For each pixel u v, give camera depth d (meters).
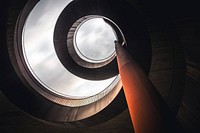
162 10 12.10
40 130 15.87
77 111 16.38
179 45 12.69
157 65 13.50
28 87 15.30
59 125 15.30
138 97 6.37
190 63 12.34
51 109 15.75
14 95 14.35
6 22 13.09
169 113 5.46
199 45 10.88
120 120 14.60
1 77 13.75
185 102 13.26
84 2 17.75
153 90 6.52
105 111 14.24
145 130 5.27
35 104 15.32
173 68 13.39
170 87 13.91
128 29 13.79
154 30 12.74
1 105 14.61
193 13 11.38
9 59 13.93
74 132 15.75
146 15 12.57
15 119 15.30
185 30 11.95
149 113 5.53
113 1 13.88
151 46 13.16
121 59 10.48
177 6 11.72
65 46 21.88
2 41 13.39
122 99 13.95
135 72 8.04
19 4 12.95
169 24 12.23
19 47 15.47
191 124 12.48
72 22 19.77
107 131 15.43
